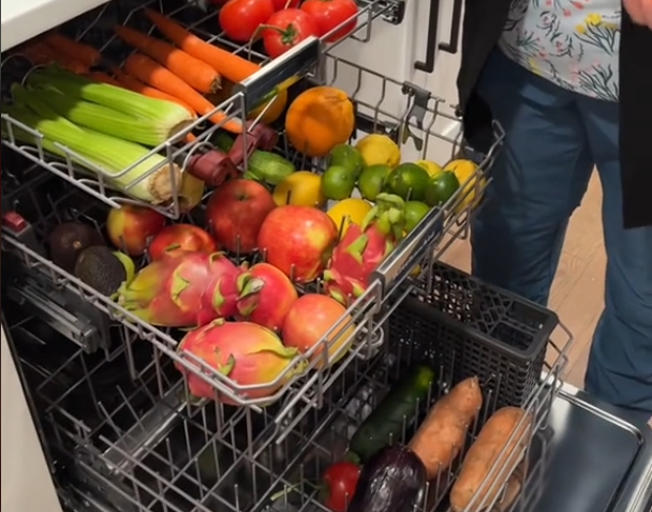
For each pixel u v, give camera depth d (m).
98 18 0.97
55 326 0.87
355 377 1.22
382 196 0.88
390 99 1.45
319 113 0.99
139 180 0.75
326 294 0.88
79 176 0.86
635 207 1.06
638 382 1.33
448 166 1.01
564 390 1.27
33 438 0.87
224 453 1.11
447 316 1.12
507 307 1.16
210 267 0.84
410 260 0.83
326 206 1.11
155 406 1.12
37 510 0.93
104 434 1.11
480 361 1.14
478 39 1.07
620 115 0.99
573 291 1.77
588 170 1.27
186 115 0.81
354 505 1.00
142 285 0.85
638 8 0.92
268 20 0.92
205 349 0.78
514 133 1.22
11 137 0.79
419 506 1.01
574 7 1.03
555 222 1.32
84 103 0.85
